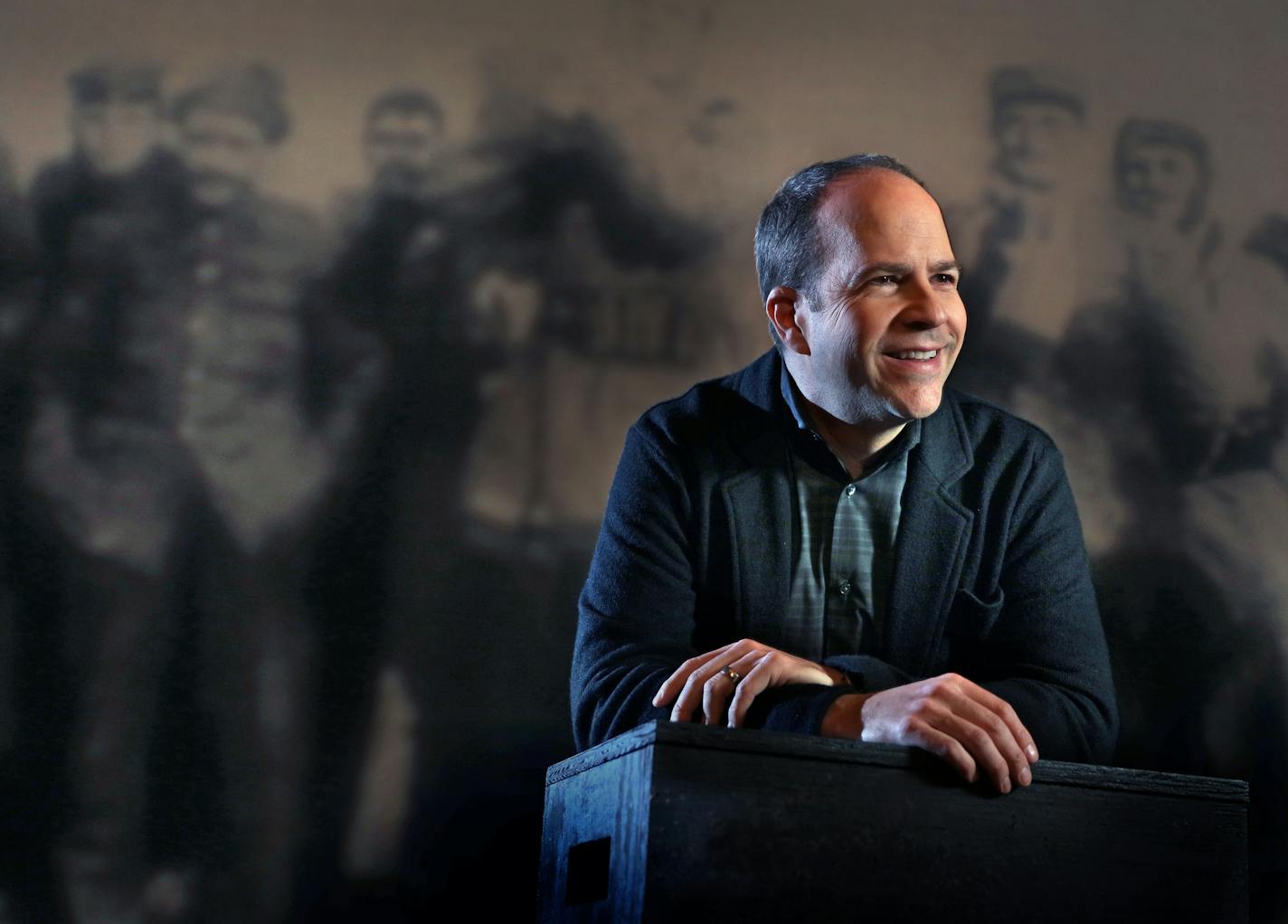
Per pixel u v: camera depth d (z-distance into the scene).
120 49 5.03
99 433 4.79
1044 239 5.22
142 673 4.61
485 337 5.00
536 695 4.76
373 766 4.62
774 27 5.28
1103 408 5.11
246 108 5.06
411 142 5.10
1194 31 5.40
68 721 4.52
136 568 4.70
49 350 4.81
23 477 4.71
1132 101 5.34
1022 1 5.37
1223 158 5.32
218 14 5.10
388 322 4.98
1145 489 5.06
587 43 5.21
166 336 4.89
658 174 5.16
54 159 4.95
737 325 5.11
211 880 4.44
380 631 4.73
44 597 4.63
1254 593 5.00
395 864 4.53
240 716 4.61
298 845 4.50
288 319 4.94
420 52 5.15
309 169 5.05
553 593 4.86
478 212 5.07
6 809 4.39
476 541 4.85
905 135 5.25
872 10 5.32
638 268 5.10
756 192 5.19
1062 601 1.74
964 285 5.17
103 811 4.45
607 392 5.01
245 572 4.74
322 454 4.86
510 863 4.57
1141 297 5.20
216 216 4.98
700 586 1.78
